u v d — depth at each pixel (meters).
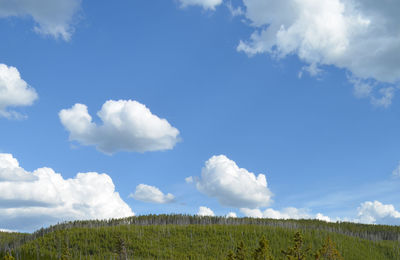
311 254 195.12
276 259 195.12
